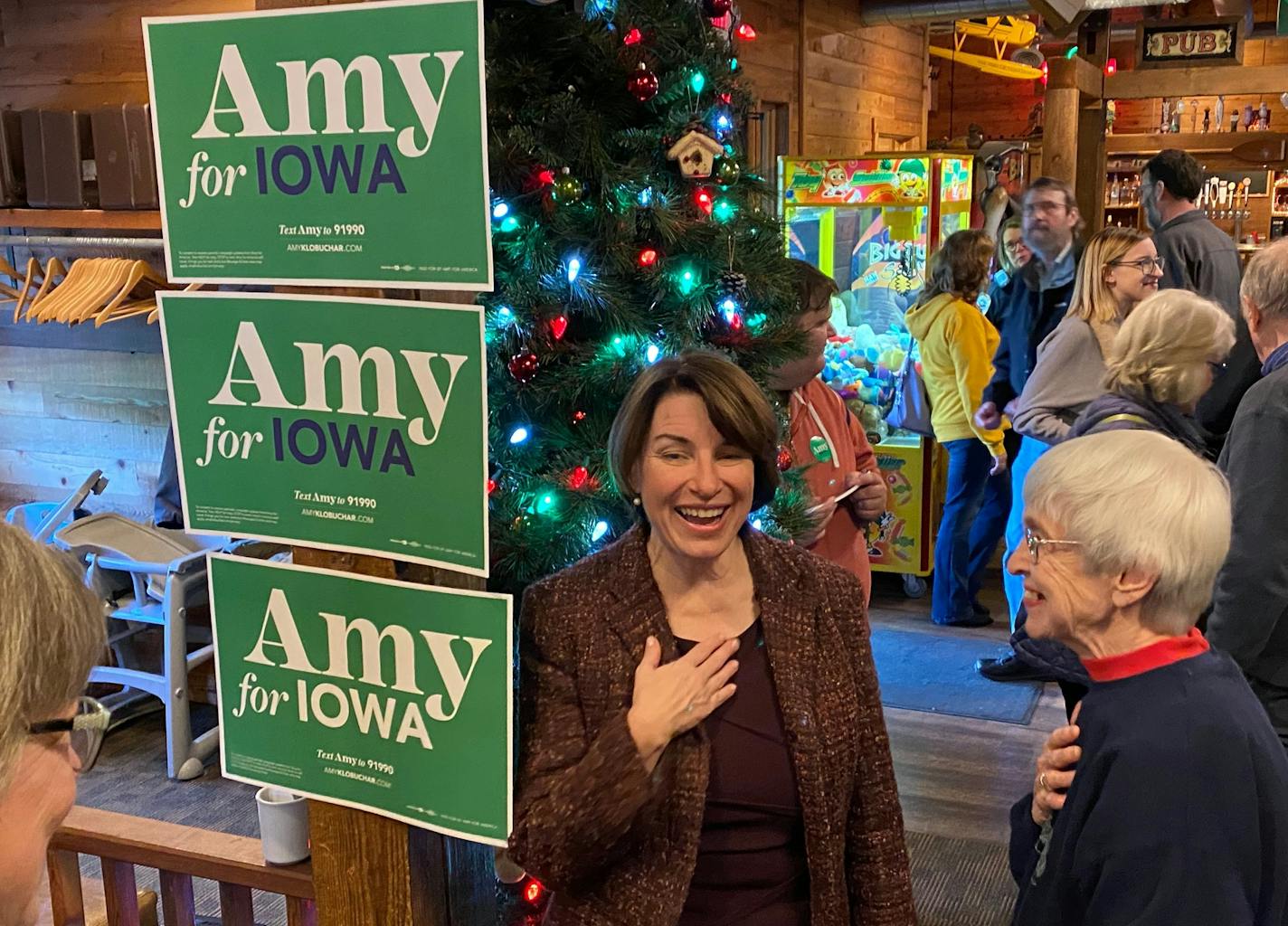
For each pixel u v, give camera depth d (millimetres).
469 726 1439
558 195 2014
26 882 867
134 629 4152
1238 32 5961
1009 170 8117
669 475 1449
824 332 2637
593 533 2131
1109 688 1312
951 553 4938
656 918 1400
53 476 4426
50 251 4211
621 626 1499
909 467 5270
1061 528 1323
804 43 6074
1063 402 3219
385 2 1296
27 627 835
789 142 6051
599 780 1360
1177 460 1297
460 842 1796
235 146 1426
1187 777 1190
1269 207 8422
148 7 3727
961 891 2973
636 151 2283
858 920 1580
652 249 2209
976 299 4973
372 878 1579
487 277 1309
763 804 1479
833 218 5172
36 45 3936
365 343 1402
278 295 1445
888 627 5039
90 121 3682
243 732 1616
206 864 1848
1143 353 2453
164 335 1530
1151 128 9281
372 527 1452
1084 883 1247
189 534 3943
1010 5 6484
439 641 1441
